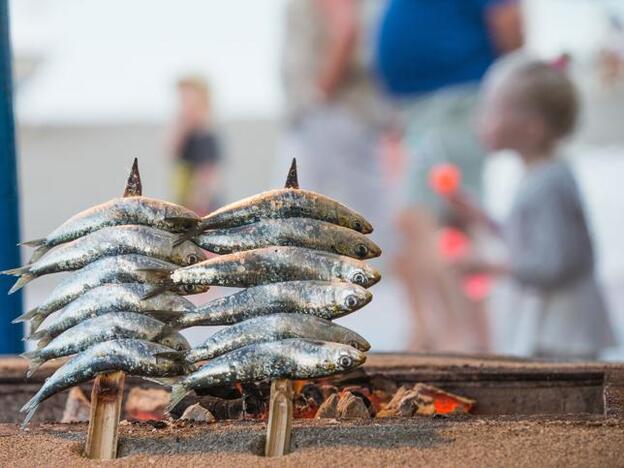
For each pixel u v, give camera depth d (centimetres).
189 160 1884
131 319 495
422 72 1423
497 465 460
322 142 1652
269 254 484
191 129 1884
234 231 498
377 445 490
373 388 655
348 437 495
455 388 664
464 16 1384
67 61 2703
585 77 2144
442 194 1383
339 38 1634
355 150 1620
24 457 491
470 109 1397
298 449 488
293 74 1684
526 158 1107
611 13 2073
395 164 1551
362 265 482
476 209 1375
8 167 809
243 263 483
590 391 647
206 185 1894
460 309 1392
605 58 2116
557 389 650
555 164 1090
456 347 1388
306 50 1673
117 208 508
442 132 1398
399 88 1446
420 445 487
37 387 670
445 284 1399
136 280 499
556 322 1093
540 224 1072
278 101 2262
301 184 1694
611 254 1927
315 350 465
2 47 804
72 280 508
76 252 507
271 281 485
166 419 566
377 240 1612
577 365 671
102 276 501
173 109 1953
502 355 768
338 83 1638
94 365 491
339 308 473
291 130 1709
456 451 477
